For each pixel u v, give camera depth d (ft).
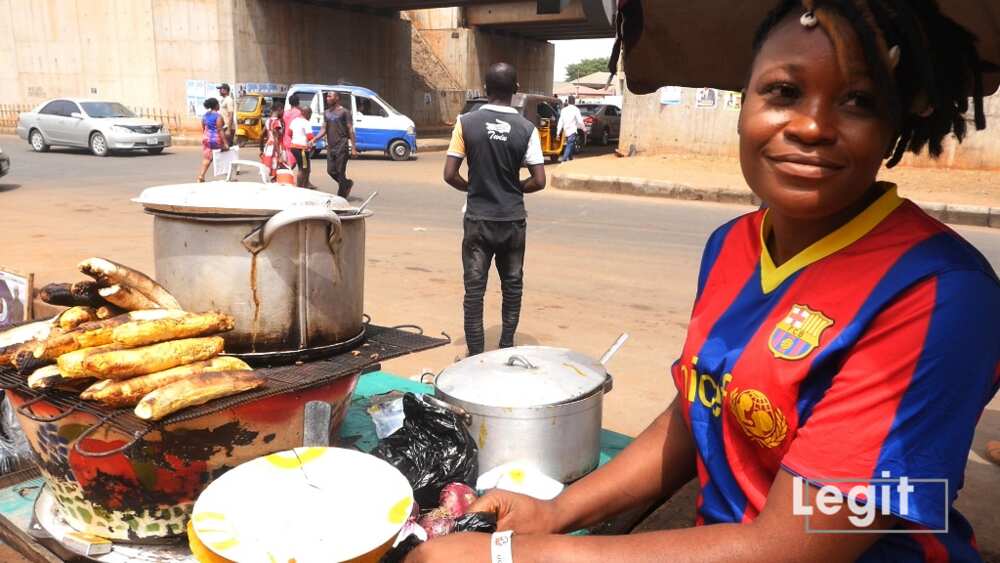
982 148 42.24
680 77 6.41
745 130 3.46
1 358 5.91
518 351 7.63
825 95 3.19
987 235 29.14
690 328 4.19
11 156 55.16
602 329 16.31
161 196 6.13
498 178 12.50
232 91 74.33
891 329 3.12
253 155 57.93
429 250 24.32
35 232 25.35
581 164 49.06
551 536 3.81
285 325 6.12
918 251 3.21
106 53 79.41
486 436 6.57
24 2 82.07
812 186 3.25
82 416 5.51
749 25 5.56
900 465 3.03
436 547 3.89
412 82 100.01
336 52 85.71
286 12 78.54
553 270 21.99
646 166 47.44
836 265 3.43
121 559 5.82
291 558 4.00
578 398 6.69
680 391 4.33
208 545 4.05
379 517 4.42
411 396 6.57
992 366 3.03
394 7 90.12
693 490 8.38
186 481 5.68
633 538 3.62
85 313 6.16
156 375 5.42
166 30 75.77
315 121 59.26
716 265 4.17
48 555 5.99
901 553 3.44
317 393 6.09
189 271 5.99
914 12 3.30
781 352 3.45
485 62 109.19
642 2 5.58
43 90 84.07
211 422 5.52
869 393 3.11
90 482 5.72
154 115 78.59
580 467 6.88
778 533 3.27
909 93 3.43
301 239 6.01
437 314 17.11
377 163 57.77
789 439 3.50
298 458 4.92
